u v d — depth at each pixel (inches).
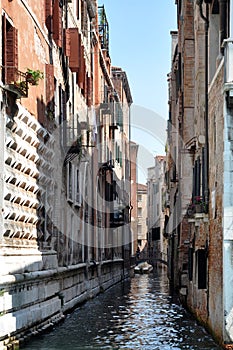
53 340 668.7
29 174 680.4
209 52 734.5
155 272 2568.9
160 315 916.6
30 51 691.4
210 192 700.0
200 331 740.7
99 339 684.7
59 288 852.6
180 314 926.4
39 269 704.4
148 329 765.3
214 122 674.2
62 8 914.7
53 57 840.3
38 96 726.5
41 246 745.6
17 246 623.8
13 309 596.1
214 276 658.2
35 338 664.4
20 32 640.4
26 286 648.4
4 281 550.0
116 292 1418.6
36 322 687.1
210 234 692.1
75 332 732.0
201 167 778.8
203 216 714.8
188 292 935.0
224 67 592.1
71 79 1021.2
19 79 599.8
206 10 752.3
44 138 762.2
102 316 903.1
